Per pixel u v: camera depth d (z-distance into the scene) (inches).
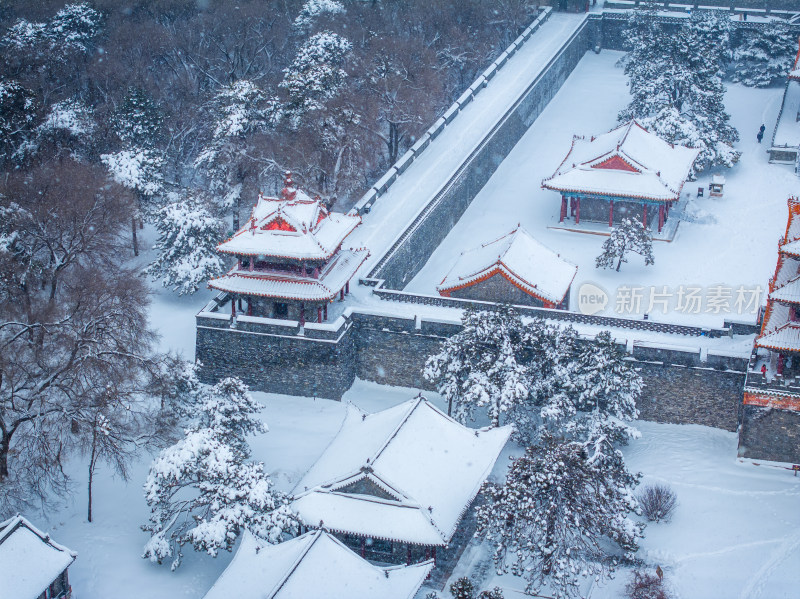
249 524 2871.6
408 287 4347.9
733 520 3083.2
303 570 2625.5
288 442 3440.0
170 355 3543.3
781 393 3233.3
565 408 3287.4
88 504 3105.3
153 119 4909.0
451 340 3440.0
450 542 3046.3
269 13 6058.1
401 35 5969.5
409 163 4913.9
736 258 4446.4
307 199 3688.5
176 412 3304.6
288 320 3666.3
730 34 6314.0
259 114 4687.5
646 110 5290.4
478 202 5073.8
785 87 5984.3
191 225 4045.3
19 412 3142.2
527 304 3858.3
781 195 4955.7
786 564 2908.5
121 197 4010.8
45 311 3307.1
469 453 3132.4
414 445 3056.1
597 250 4554.6
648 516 3105.3
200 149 5123.0
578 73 6520.7
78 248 3811.5
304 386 3688.5
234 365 3722.9
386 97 5022.1
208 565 2965.1
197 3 6259.8
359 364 3786.9
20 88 4665.4
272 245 3580.2
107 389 3161.9
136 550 2992.1
